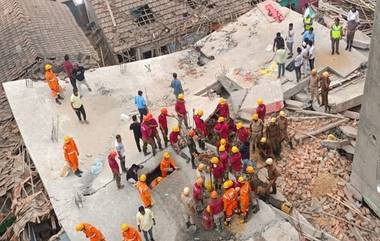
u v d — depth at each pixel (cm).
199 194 1856
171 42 3012
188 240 1877
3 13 3162
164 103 2512
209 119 2331
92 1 3083
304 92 2503
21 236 2066
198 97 2495
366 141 1856
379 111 1714
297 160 2192
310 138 2280
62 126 2423
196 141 2181
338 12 3034
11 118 2583
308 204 2041
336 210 2012
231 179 2008
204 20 3034
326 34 2752
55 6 3341
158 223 1944
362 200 2031
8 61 2850
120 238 1917
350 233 1938
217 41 2856
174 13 3058
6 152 2436
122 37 2952
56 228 2083
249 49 2773
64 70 2739
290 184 2103
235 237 1859
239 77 2588
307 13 2736
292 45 2614
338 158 2194
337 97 2400
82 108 2366
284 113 2312
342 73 2509
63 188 2128
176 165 2136
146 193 1931
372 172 1889
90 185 2125
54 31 3041
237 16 3092
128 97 2566
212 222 1878
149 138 2119
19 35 2958
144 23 3012
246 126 2323
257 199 1930
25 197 2181
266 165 2000
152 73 2714
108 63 3130
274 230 1856
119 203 2041
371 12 2978
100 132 2378
